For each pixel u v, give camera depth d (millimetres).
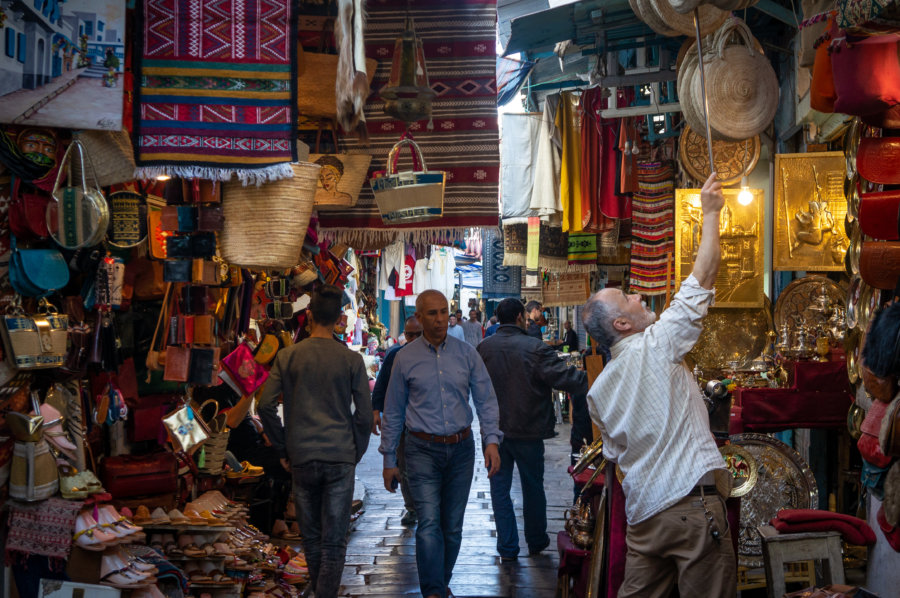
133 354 4477
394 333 22984
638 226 7641
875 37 2936
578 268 9828
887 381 3227
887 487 3123
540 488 5980
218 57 3568
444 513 4887
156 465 4273
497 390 5898
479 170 5156
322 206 5297
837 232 5125
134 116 3516
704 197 3268
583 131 7836
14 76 3092
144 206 3857
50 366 3256
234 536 4598
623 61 8297
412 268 13992
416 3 5133
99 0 3232
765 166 6379
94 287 3678
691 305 3213
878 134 3734
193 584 4281
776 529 3676
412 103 4414
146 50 3533
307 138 5230
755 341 5746
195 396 5273
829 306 5078
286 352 4746
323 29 4734
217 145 3564
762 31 6184
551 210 8188
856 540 3631
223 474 5336
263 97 3590
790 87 5855
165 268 4098
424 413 4766
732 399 4730
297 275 6488
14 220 3254
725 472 3232
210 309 4453
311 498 4660
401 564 5840
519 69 9281
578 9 5520
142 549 3855
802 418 4586
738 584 4258
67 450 3412
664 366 3209
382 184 4492
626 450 3281
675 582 3318
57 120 3188
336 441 4602
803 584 4113
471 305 29031
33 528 3236
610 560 3633
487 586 5316
